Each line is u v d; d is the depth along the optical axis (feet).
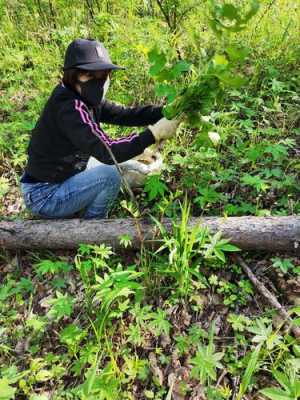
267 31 15.23
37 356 9.20
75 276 10.38
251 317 9.09
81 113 9.43
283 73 14.37
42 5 18.72
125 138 9.41
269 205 10.96
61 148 10.16
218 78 8.04
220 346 8.78
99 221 10.57
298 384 6.68
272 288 9.50
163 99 13.93
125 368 8.65
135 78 14.48
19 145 13.08
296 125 12.93
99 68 9.16
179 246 9.29
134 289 9.70
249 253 10.14
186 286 9.31
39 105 14.33
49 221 10.86
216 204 11.10
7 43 17.76
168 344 8.95
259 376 8.23
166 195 11.40
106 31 16.20
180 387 8.27
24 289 10.39
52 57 16.16
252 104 13.58
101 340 9.11
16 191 12.46
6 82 16.15
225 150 12.35
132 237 10.23
